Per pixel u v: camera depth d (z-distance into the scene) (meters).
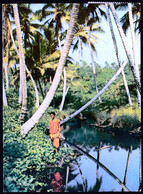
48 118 12.83
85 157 6.63
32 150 5.98
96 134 10.80
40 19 16.27
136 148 7.62
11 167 4.89
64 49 6.84
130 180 4.70
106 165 5.82
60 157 6.54
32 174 5.04
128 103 14.55
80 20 15.62
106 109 15.41
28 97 16.81
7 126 6.82
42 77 21.88
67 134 11.05
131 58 10.05
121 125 12.04
